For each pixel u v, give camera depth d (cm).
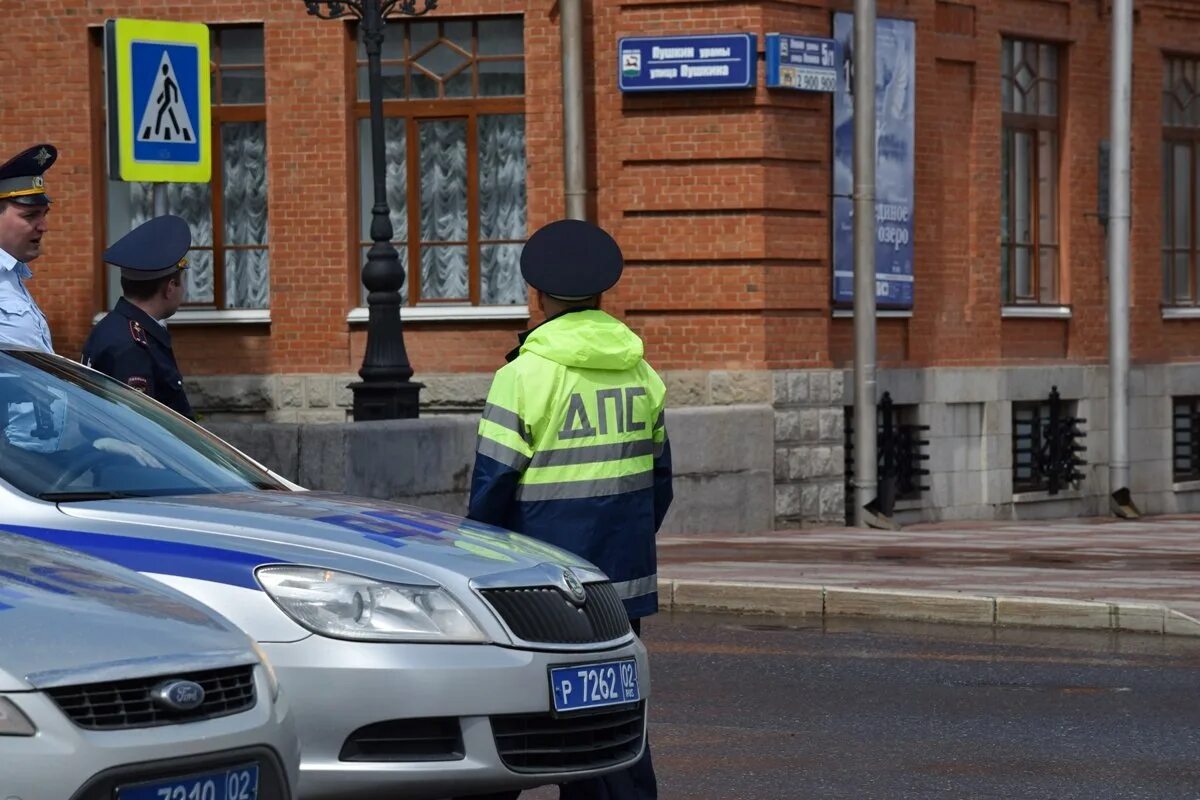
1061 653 3428
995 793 2277
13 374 2031
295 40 5919
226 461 2125
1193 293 7381
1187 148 7356
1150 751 2534
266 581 1747
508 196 5897
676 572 4325
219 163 6047
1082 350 6875
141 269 2558
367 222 5972
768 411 5659
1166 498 7200
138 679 1366
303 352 5956
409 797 1761
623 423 2064
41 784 1285
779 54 5612
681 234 5697
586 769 1858
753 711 2803
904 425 6262
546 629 1833
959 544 5281
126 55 3844
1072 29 6775
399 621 1756
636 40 5631
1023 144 6706
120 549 1761
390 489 4562
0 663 1305
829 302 5909
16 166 2552
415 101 5925
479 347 5881
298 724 1720
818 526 5809
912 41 6175
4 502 1798
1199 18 7281
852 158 5888
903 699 2917
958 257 6412
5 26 6106
